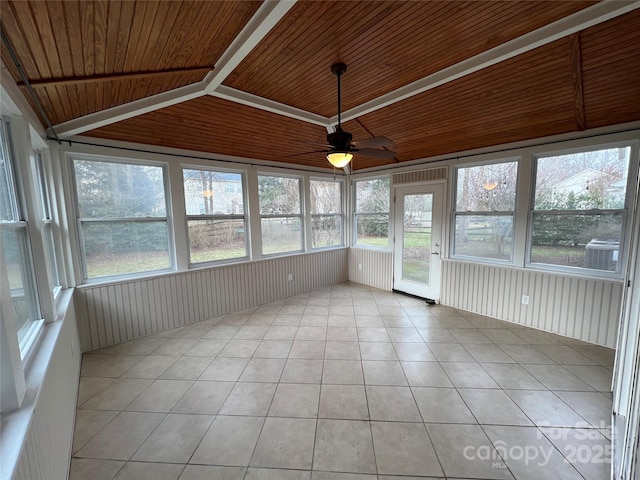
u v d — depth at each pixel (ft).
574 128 10.03
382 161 16.52
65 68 5.65
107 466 5.50
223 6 5.01
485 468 5.38
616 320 9.62
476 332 11.25
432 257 14.97
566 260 10.77
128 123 9.84
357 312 13.64
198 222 12.84
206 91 8.38
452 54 7.78
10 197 5.54
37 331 5.57
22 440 3.05
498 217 12.48
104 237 10.46
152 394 7.68
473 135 12.05
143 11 4.54
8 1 3.62
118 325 10.64
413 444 5.94
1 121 5.44
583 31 6.79
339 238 19.35
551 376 8.26
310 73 8.64
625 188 9.39
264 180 15.19
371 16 6.34
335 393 7.61
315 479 5.20
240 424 6.56
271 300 15.42
